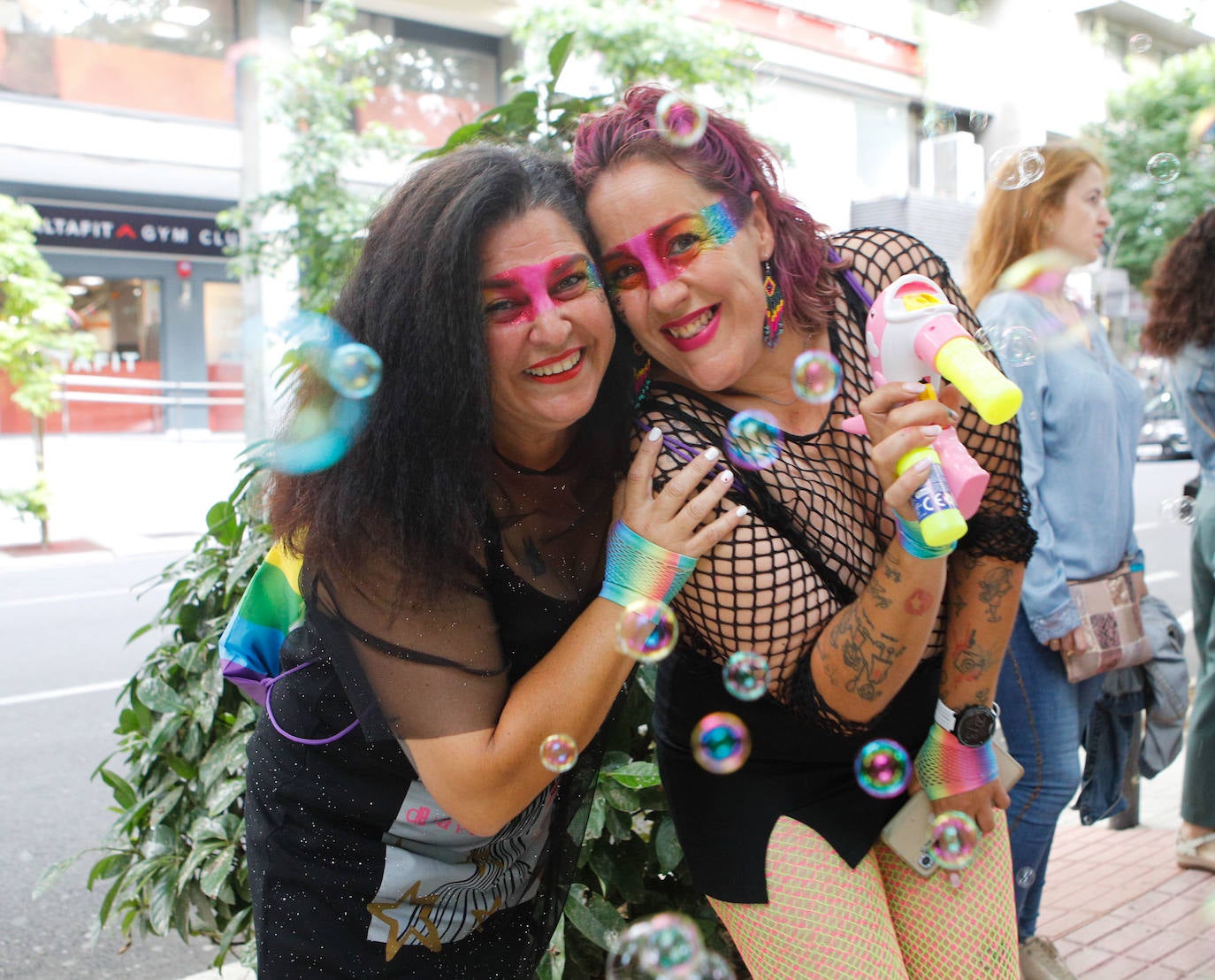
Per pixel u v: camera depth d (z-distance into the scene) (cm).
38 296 919
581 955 183
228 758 187
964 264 243
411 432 113
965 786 140
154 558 862
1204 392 260
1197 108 976
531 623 125
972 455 138
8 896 305
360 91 681
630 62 571
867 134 953
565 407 120
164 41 1192
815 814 135
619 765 170
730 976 140
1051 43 841
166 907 189
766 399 139
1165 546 834
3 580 785
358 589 116
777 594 128
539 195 117
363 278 119
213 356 1611
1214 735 263
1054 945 229
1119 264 1057
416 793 125
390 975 127
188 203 1520
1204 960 224
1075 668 201
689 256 124
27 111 1140
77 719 468
